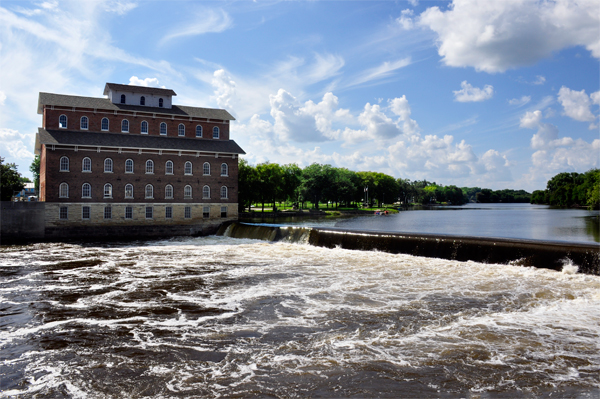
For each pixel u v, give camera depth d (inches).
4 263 1262.3
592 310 683.4
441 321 645.9
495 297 767.1
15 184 2994.6
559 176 7076.8
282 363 506.3
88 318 696.4
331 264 1160.8
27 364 514.9
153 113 2284.7
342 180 5068.9
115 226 2100.1
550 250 944.9
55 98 2133.4
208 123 2448.3
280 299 797.9
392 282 911.7
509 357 510.9
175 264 1227.2
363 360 510.0
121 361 520.4
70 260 1320.1
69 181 2006.6
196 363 511.5
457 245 1125.1
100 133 2164.1
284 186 3951.8
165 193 2220.7
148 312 727.7
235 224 2148.1
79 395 437.7
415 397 421.1
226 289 891.4
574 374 465.4
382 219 3838.6
